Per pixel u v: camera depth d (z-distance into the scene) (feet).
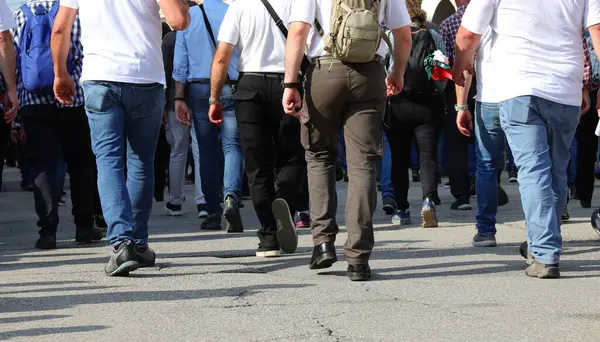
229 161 46.14
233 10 36.11
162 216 56.54
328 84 30.63
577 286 30.30
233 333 24.18
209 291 29.81
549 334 23.77
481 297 28.48
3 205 65.62
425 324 24.91
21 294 30.07
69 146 42.06
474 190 62.34
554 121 32.27
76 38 40.96
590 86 41.42
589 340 23.21
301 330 24.36
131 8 33.30
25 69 40.78
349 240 31.50
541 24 32.09
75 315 26.58
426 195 46.75
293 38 30.81
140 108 33.50
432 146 46.34
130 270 32.78
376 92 30.76
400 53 32.35
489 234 39.83
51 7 41.39
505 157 85.30
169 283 31.45
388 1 31.73
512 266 34.37
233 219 46.21
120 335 24.21
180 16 32.60
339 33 29.94
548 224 31.83
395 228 47.03
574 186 60.23
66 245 42.93
